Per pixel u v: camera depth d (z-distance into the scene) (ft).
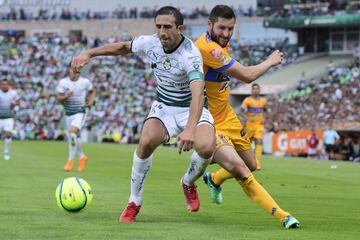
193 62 49.73
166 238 43.60
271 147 229.45
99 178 100.63
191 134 47.42
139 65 366.43
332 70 319.06
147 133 51.67
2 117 152.25
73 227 48.65
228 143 52.70
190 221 53.72
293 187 93.50
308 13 343.67
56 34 439.63
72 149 117.39
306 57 354.33
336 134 207.31
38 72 382.22
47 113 344.49
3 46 403.54
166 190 82.99
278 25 348.38
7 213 56.59
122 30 429.79
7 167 123.03
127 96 346.54
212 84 55.88
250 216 58.03
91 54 52.26
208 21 54.24
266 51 362.33
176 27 49.55
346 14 332.19
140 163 52.03
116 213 57.82
